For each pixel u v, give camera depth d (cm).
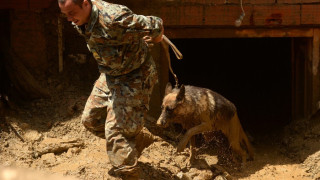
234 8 639
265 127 763
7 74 586
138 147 453
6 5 607
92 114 422
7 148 492
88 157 488
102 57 377
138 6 636
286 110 837
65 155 494
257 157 625
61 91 615
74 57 656
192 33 657
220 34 659
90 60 657
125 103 393
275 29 658
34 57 623
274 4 639
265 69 995
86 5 351
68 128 550
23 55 618
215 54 1026
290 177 548
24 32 616
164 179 481
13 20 609
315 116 664
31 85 593
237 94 948
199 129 530
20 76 588
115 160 393
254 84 982
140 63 399
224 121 568
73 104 581
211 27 653
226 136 586
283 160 605
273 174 558
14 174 176
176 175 499
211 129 553
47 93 601
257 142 698
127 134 398
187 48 1020
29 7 615
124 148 390
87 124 428
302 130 663
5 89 584
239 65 1019
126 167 391
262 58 999
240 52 1016
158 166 503
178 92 510
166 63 648
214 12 638
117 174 445
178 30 655
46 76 629
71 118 566
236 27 654
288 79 948
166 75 650
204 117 539
